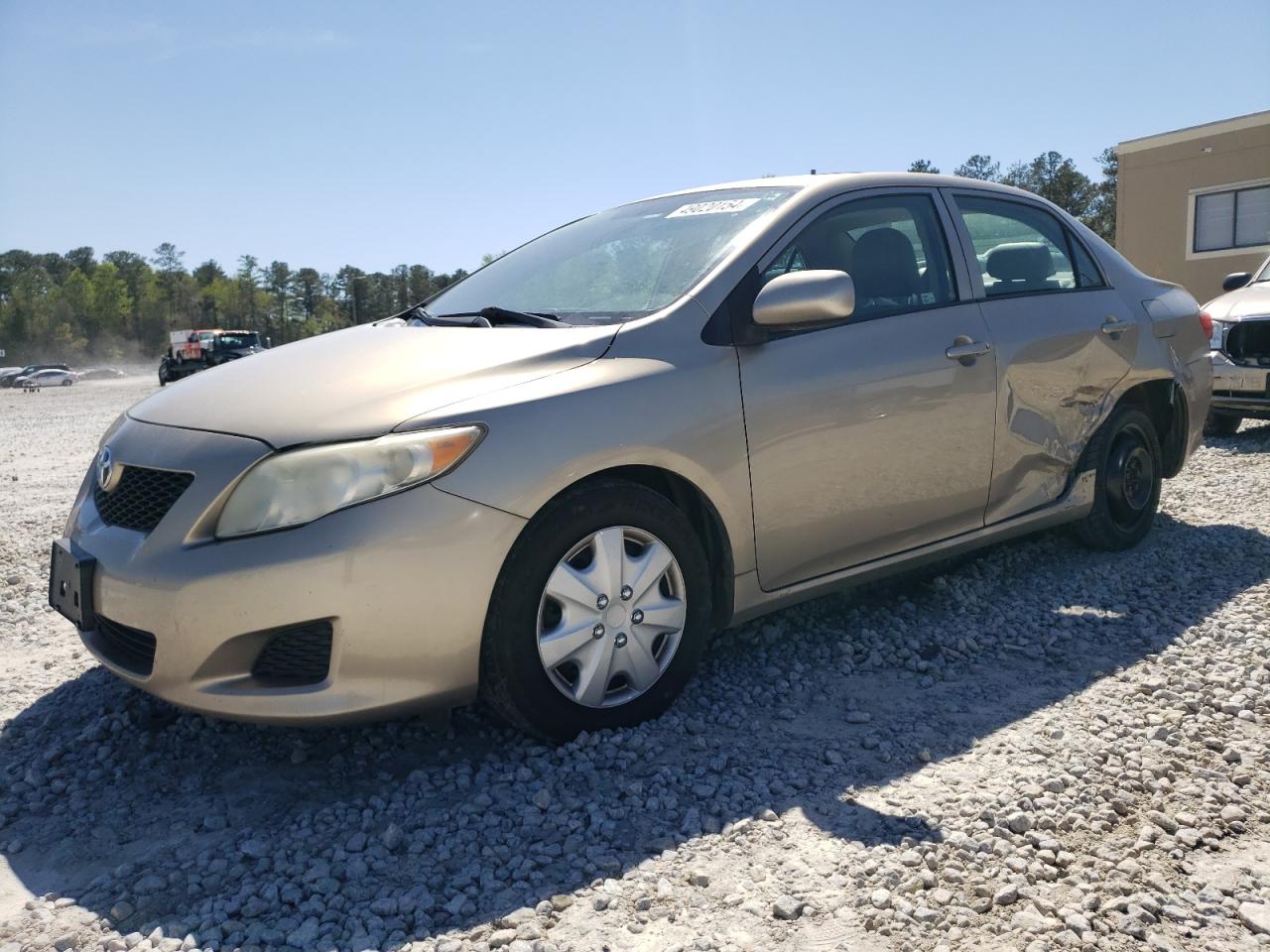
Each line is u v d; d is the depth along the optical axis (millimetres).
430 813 2656
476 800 2689
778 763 2887
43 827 2689
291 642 2682
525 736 3078
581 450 2863
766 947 2061
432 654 2711
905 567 3867
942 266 3990
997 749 2928
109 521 2980
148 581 2674
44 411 23594
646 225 3920
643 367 3084
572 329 3205
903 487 3689
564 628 2908
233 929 2178
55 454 11469
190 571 2627
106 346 148875
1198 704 3174
